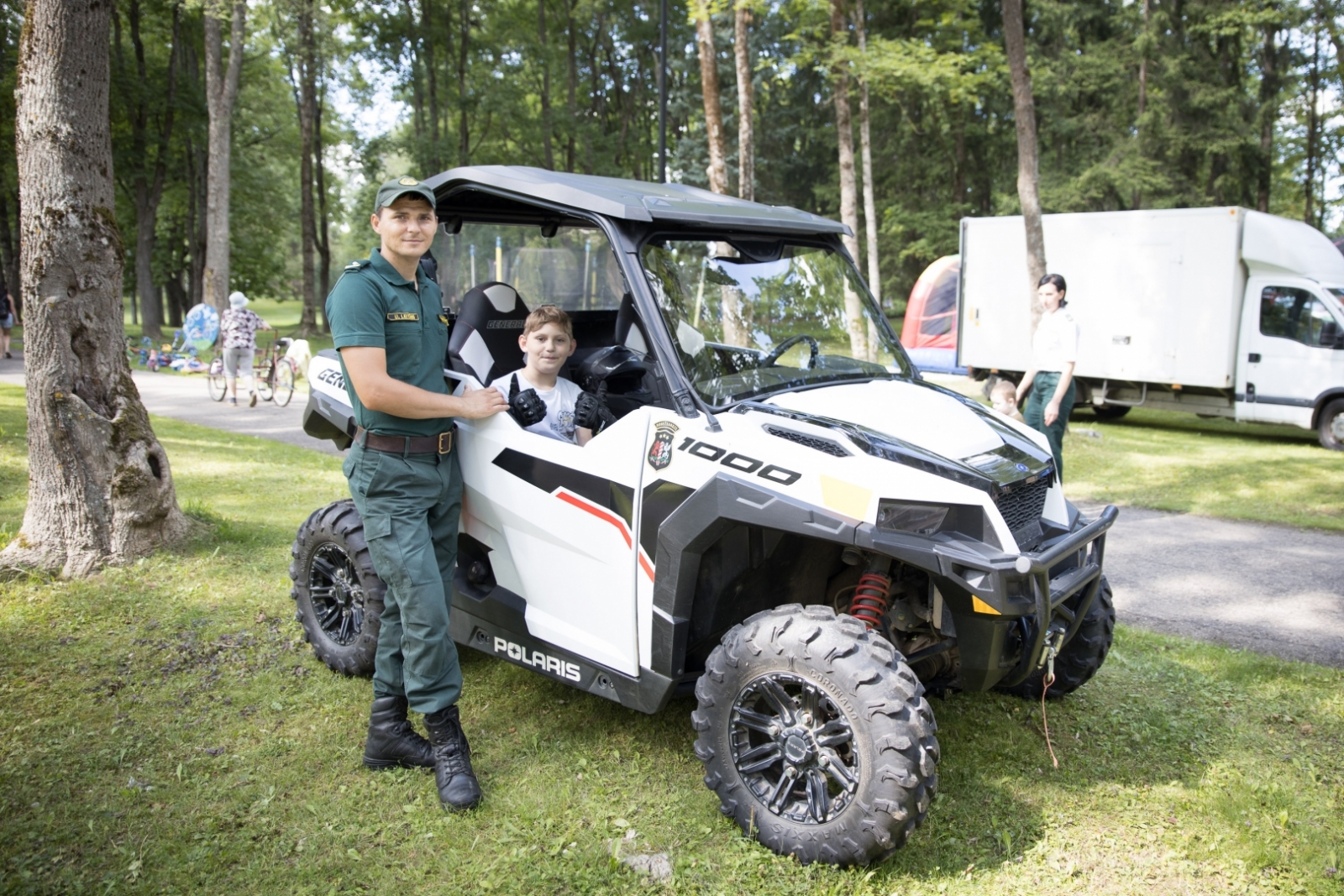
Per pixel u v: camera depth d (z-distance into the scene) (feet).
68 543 16.71
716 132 42.45
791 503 9.00
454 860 9.11
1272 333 39.96
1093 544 11.23
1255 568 20.74
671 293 10.84
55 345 16.40
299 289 194.18
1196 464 33.06
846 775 8.87
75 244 16.44
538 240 14.75
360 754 11.03
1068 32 85.76
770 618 9.35
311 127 94.84
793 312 12.08
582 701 12.62
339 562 13.28
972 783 10.83
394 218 9.93
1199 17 79.36
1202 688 13.78
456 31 109.29
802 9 42.98
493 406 10.69
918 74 41.81
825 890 8.72
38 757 10.72
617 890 8.74
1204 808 10.38
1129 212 43.29
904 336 59.11
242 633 14.46
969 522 9.27
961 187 96.58
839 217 109.09
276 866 8.95
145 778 10.36
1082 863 9.36
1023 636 9.84
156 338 93.35
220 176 67.15
